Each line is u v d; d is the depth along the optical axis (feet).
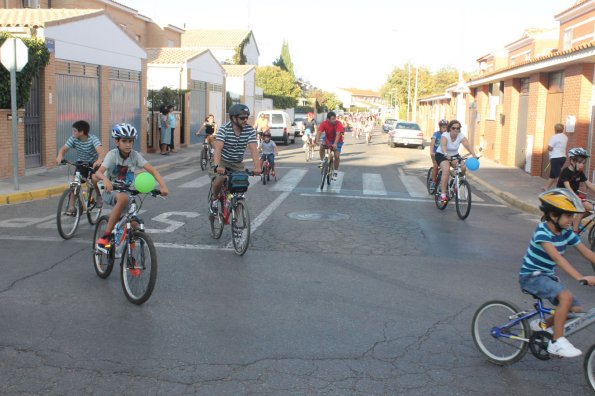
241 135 26.53
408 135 110.52
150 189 19.17
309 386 14.12
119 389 13.70
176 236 29.58
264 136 52.11
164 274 23.11
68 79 57.52
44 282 21.71
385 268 24.97
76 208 28.86
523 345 15.26
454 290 22.18
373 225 34.14
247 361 15.42
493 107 83.56
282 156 83.92
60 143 56.44
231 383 14.15
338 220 35.27
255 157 26.48
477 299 21.20
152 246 19.04
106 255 21.97
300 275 23.48
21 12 59.21
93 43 61.72
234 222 26.43
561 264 14.17
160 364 15.07
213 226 29.12
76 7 92.73
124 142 20.56
